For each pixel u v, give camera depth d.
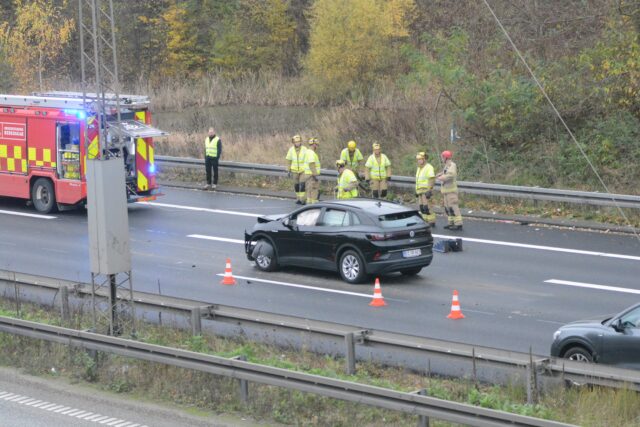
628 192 45.69
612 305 29.42
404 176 47.81
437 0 81.94
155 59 100.94
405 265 32.25
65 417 20.48
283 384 19.55
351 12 83.44
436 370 23.14
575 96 50.41
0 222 44.31
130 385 22.17
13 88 78.44
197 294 31.42
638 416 18.72
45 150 45.75
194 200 48.91
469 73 55.03
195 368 20.94
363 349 25.11
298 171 46.75
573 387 20.02
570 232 40.25
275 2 99.88
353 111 60.12
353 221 32.72
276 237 34.38
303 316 28.55
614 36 49.50
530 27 57.03
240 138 61.28
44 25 78.44
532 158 49.88
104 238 24.11
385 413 19.69
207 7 105.31
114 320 24.58
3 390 22.44
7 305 28.89
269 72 95.88
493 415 16.91
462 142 52.84
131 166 45.59
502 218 43.09
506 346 25.25
